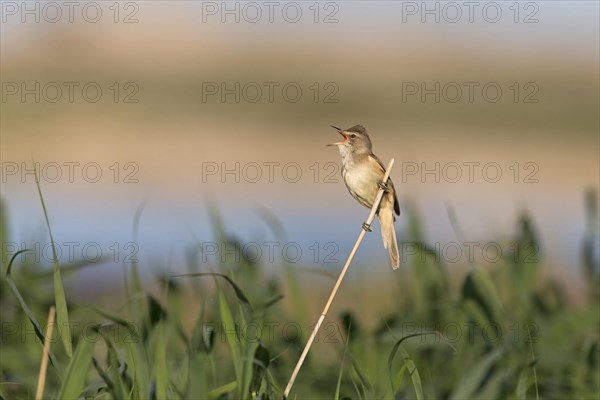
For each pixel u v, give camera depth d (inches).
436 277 332.5
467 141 1701.5
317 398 293.1
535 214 1074.1
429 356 313.0
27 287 315.3
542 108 1862.7
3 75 1734.7
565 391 297.4
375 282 450.3
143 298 256.4
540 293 362.3
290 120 1886.1
